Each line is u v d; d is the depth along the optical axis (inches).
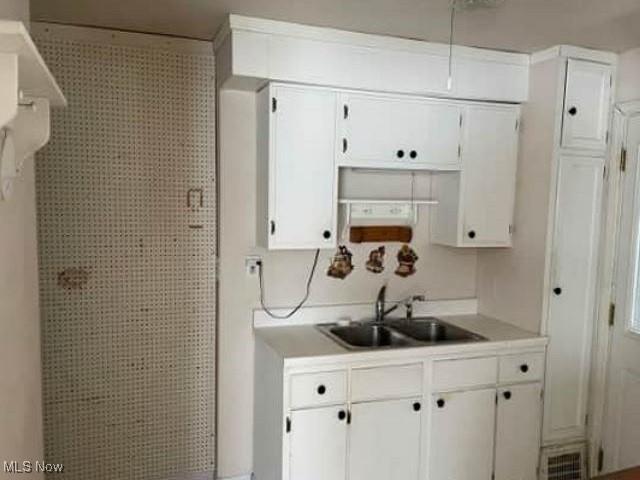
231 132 102.8
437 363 98.1
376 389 94.2
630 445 102.4
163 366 103.5
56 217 94.3
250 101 103.6
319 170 98.3
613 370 106.7
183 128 101.2
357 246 116.4
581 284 108.2
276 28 90.1
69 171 94.6
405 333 116.1
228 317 106.1
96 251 97.3
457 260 125.1
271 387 95.9
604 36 95.3
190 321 104.7
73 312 96.6
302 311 111.7
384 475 96.1
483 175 109.8
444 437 99.7
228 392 107.0
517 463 105.6
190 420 106.2
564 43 100.0
